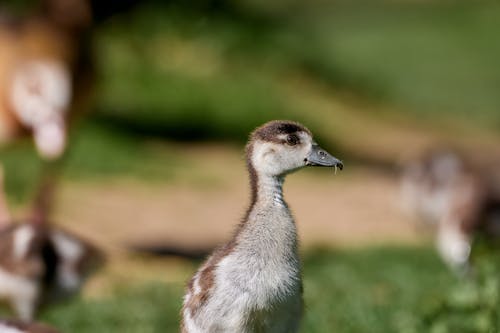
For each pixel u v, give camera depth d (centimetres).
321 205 2595
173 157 2848
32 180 2261
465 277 1527
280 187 902
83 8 1823
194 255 1980
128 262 1869
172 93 3372
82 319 1436
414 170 2236
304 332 1273
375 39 4781
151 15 3509
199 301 873
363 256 1900
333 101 3878
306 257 1912
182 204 2386
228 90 3522
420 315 1205
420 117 3953
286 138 908
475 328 1122
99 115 3016
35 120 1775
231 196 2512
